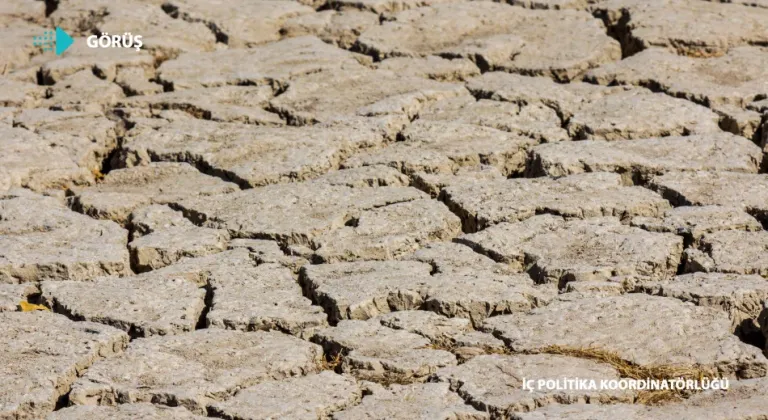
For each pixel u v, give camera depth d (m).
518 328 12.07
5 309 12.63
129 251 14.07
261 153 16.66
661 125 17.00
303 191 15.50
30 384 11.05
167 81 19.11
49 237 14.36
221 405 10.80
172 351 11.73
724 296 12.35
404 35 20.78
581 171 15.81
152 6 22.12
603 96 18.25
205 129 17.50
